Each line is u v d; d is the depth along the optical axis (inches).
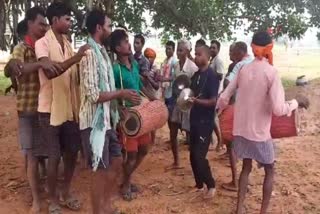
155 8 367.2
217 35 357.7
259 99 191.3
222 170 269.3
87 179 250.4
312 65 989.8
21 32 215.5
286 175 263.1
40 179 241.3
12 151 303.9
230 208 220.7
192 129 225.0
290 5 383.6
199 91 223.5
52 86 195.6
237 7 372.2
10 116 412.8
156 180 254.5
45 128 200.5
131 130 205.6
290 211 219.1
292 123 199.8
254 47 192.5
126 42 209.6
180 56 269.4
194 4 337.4
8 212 213.6
